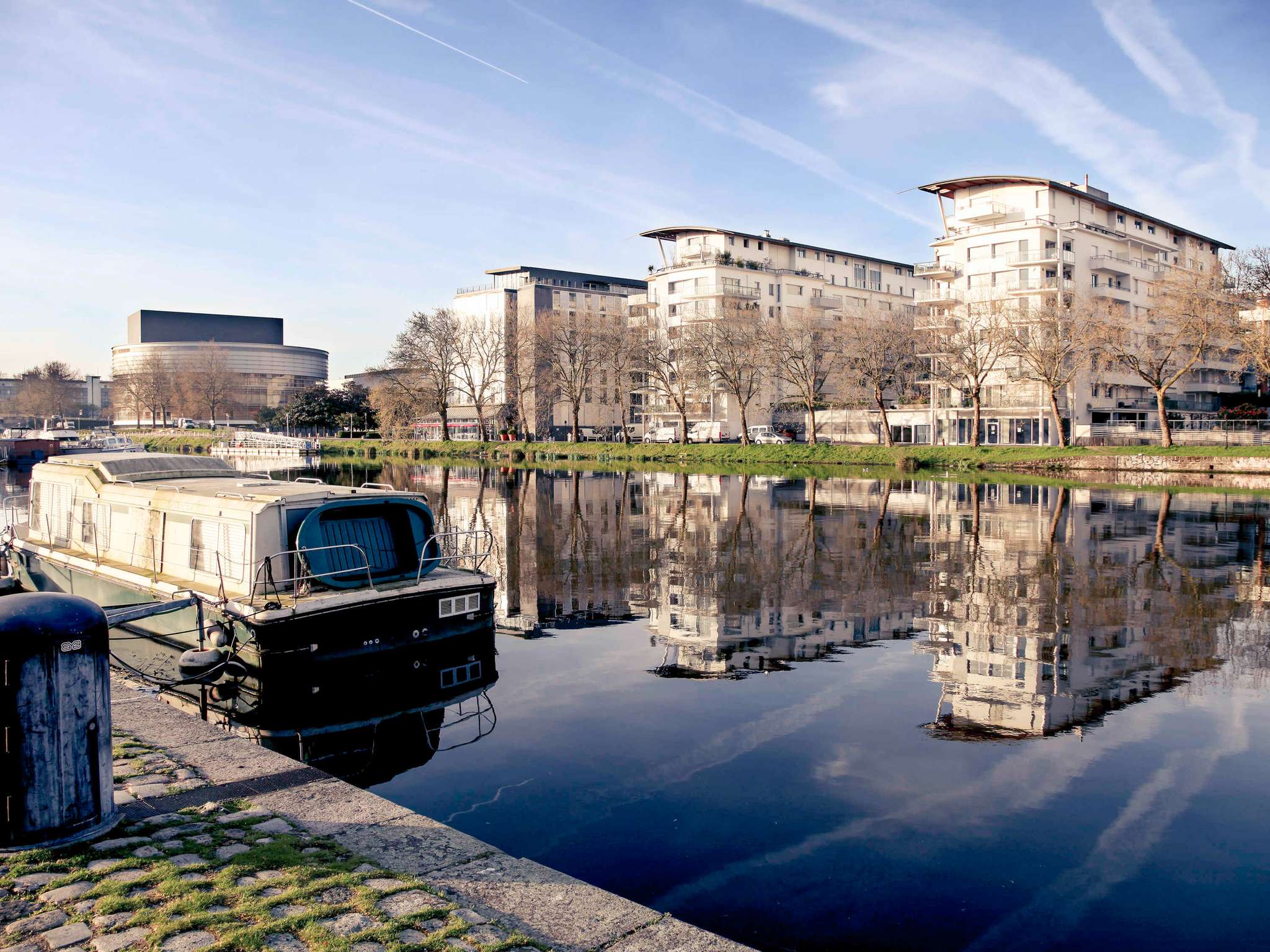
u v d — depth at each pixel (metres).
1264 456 50.66
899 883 6.64
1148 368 59.81
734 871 6.82
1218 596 17.72
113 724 8.66
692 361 76.25
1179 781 8.56
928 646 14.02
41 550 17.75
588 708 11.04
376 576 13.38
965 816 7.82
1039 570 20.77
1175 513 32.91
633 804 8.09
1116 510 33.94
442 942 4.68
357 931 4.76
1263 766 8.93
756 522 30.56
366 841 6.23
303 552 12.66
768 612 16.69
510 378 95.88
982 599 17.64
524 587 19.25
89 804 5.93
